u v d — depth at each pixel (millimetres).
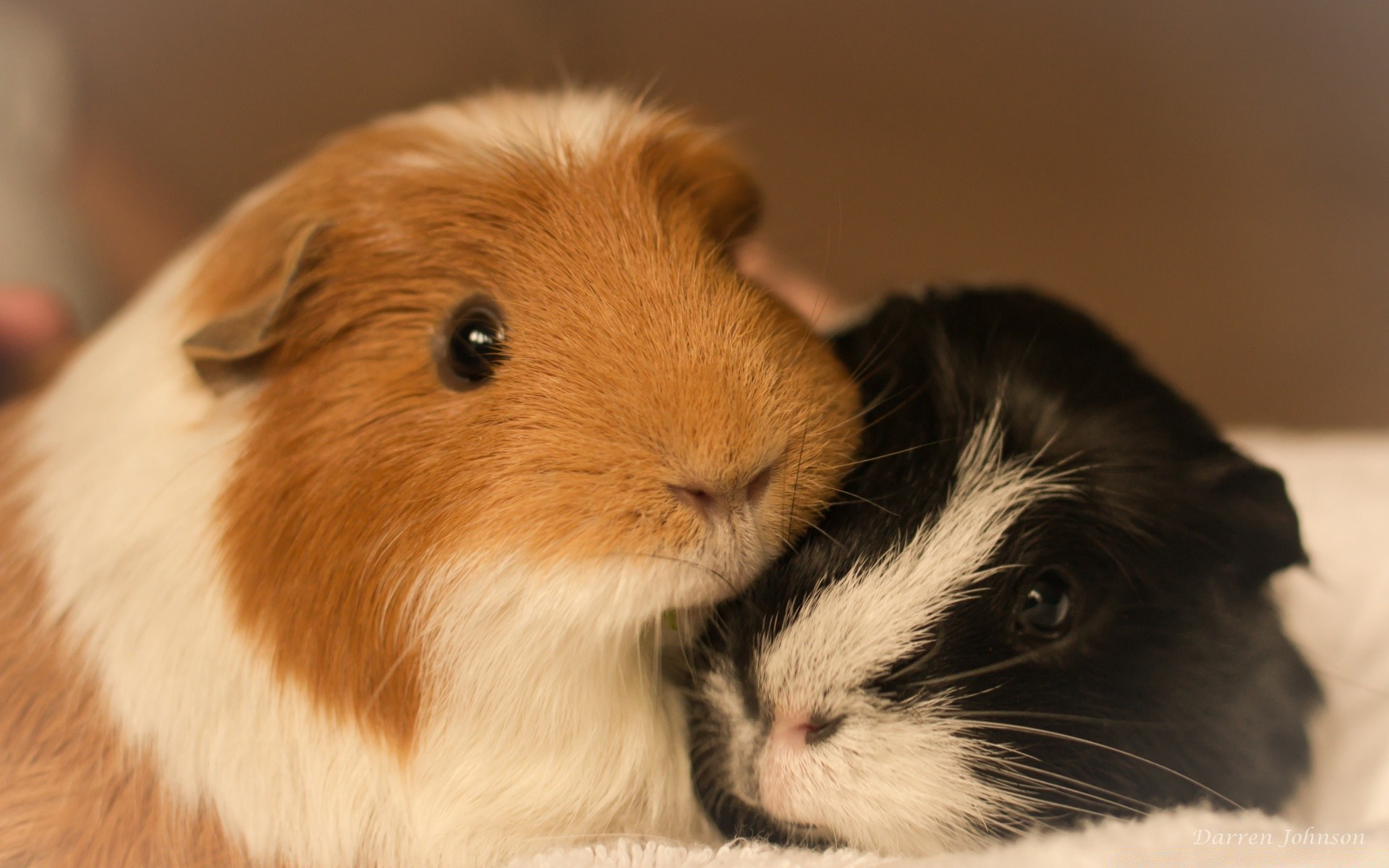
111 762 322
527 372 308
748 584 315
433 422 309
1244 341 592
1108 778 316
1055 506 322
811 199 530
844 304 466
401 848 320
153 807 320
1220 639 329
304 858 320
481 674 311
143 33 497
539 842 324
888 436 331
